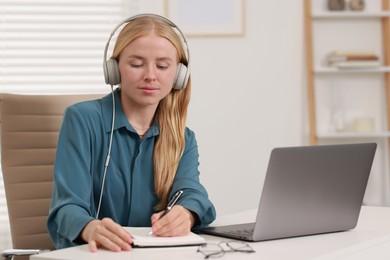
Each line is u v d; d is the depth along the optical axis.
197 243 1.66
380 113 4.41
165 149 2.07
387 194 4.41
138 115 2.06
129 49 1.93
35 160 2.45
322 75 4.38
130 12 4.20
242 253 1.57
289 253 1.58
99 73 4.18
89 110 2.03
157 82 1.93
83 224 1.73
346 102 4.39
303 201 1.78
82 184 1.92
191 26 4.23
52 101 2.49
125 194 2.05
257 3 4.29
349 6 4.38
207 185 4.30
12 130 2.43
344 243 1.72
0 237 4.04
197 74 4.26
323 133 4.23
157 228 1.71
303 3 4.32
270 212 1.72
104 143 2.02
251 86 4.30
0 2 4.10
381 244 1.81
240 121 4.30
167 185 2.06
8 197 2.43
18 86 4.11
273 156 1.67
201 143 4.28
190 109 4.27
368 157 1.89
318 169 1.78
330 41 4.37
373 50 4.40
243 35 4.27
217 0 4.25
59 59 4.16
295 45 4.32
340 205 1.87
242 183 4.31
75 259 1.51
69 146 1.96
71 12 4.16
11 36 4.11
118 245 1.60
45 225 2.44
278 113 4.32
